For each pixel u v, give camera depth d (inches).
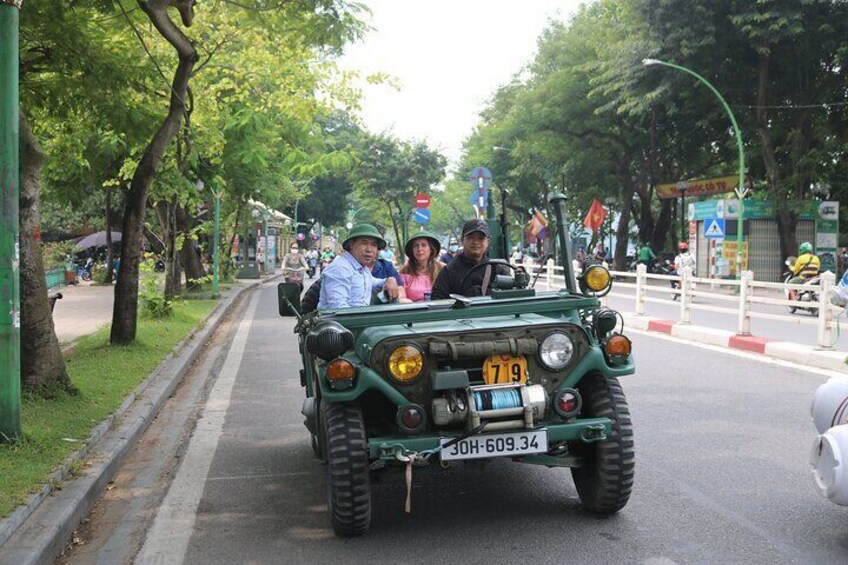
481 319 204.4
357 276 249.8
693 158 1542.8
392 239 2004.2
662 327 633.0
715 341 558.3
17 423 261.0
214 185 874.8
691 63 1168.8
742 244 1187.9
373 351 190.1
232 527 215.6
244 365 512.1
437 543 197.8
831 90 1172.5
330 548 197.2
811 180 1245.7
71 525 209.6
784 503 222.1
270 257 2064.5
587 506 215.8
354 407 198.4
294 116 696.4
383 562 187.0
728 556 185.5
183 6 451.5
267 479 261.1
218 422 349.4
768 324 671.1
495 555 188.9
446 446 191.3
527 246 2208.4
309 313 249.3
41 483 222.8
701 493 231.8
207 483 257.4
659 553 187.9
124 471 273.3
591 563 182.7
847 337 562.9
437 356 189.5
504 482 247.4
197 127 687.7
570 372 198.7
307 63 669.9
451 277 259.9
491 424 191.0
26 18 387.9
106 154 637.9
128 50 503.8
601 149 1588.3
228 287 1257.4
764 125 1187.9
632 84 1238.3
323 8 481.1
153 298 681.6
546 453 207.3
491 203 316.2
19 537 189.6
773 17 1057.5
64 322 705.6
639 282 695.7
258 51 631.8
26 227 328.5
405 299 263.9
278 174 1077.1
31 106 464.1
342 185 2711.6
